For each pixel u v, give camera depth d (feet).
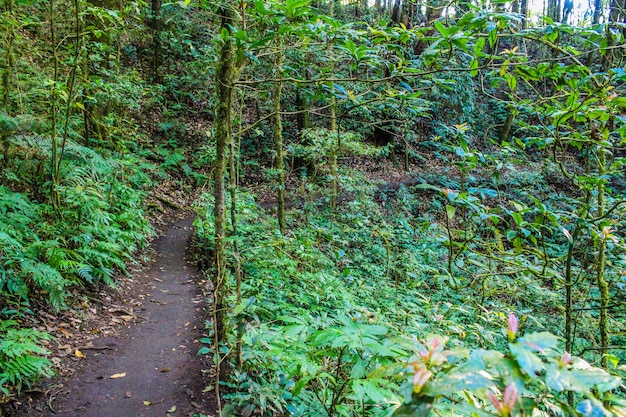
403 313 15.19
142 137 37.73
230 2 9.66
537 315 15.93
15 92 20.08
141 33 35.42
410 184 45.96
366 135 50.60
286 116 49.14
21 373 10.68
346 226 30.42
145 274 21.13
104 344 13.89
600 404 2.66
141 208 28.27
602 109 7.27
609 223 8.41
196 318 16.78
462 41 6.60
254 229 25.05
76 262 15.56
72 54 22.45
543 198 38.24
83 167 21.33
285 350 10.19
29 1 18.98
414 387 2.84
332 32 7.45
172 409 11.06
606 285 10.62
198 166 40.29
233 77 10.37
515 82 8.11
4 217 15.52
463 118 49.88
